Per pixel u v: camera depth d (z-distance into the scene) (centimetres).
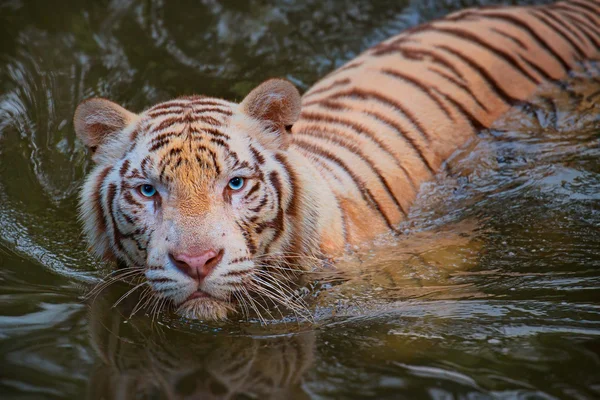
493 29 1262
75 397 678
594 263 899
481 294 852
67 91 1348
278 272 879
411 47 1227
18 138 1228
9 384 693
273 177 855
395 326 796
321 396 679
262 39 1504
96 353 753
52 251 973
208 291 788
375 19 1569
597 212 991
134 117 880
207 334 795
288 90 872
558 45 1283
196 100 906
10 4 1581
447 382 694
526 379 693
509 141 1134
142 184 821
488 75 1193
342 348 760
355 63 1234
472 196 1055
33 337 777
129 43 1478
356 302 851
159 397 680
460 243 963
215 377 713
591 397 664
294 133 1045
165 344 773
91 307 845
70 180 1141
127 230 838
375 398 674
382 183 1016
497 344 750
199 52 1462
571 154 1105
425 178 1070
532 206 1021
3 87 1335
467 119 1142
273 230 854
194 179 800
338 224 923
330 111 1098
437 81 1161
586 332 761
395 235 981
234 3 1596
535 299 832
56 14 1556
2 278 902
